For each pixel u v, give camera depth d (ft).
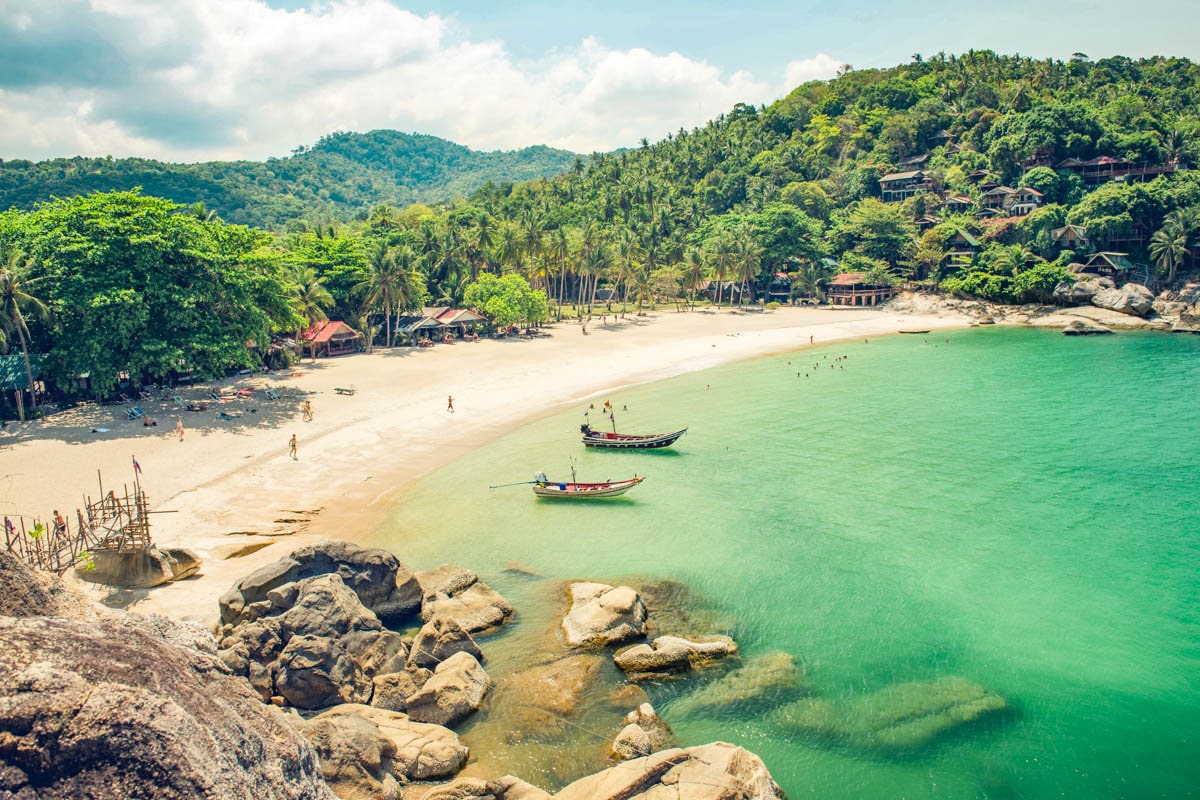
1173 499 181.37
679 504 183.42
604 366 360.07
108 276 248.11
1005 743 99.71
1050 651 120.26
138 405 260.42
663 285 583.58
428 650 113.39
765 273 624.18
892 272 597.93
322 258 407.64
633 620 124.26
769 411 275.59
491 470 209.46
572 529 169.17
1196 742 99.96
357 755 84.69
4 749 38.17
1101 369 338.75
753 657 118.21
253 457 212.23
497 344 418.92
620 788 81.25
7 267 237.66
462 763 93.45
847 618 130.11
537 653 119.24
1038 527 166.81
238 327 284.00
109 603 127.85
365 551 129.80
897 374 341.00
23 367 242.99
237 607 116.57
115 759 39.96
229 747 46.14
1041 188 585.22
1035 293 501.97
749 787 82.64
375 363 356.18
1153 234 498.69
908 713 105.40
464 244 516.32
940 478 199.21
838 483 196.65
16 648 41.55
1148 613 131.23
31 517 161.99
